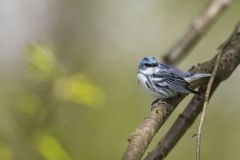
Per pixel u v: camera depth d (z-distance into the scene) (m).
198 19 10.39
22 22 21.45
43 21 21.36
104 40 19.92
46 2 21.25
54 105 10.56
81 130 15.12
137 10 19.31
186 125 7.99
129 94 16.64
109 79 16.58
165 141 7.85
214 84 8.38
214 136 15.26
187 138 15.13
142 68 9.70
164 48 18.47
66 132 10.85
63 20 21.05
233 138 15.24
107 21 20.08
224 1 10.44
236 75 16.98
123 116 16.09
